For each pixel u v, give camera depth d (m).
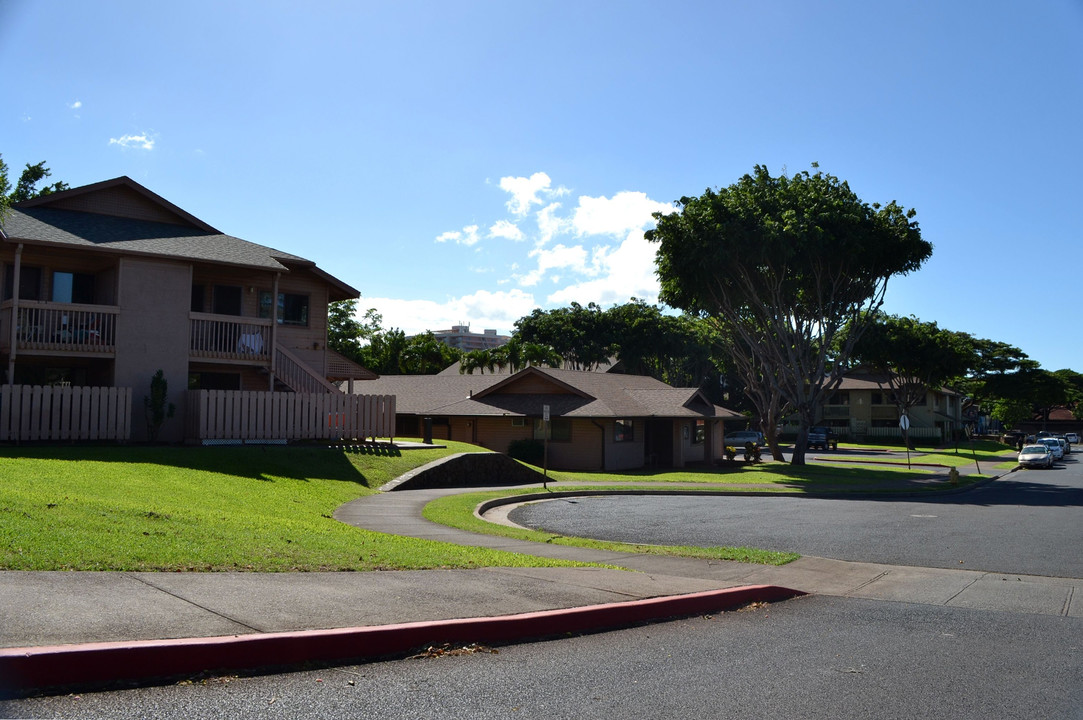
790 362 40.19
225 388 28.09
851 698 5.92
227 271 27.70
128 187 27.08
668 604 8.73
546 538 14.65
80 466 16.62
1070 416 129.75
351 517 16.62
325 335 30.62
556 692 5.82
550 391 39.12
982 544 15.67
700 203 35.91
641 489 27.05
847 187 36.66
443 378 45.41
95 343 23.41
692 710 5.54
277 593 7.59
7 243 22.77
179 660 5.60
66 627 5.86
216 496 15.78
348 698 5.46
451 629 6.97
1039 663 7.09
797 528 17.86
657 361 76.38
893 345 65.50
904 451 66.75
